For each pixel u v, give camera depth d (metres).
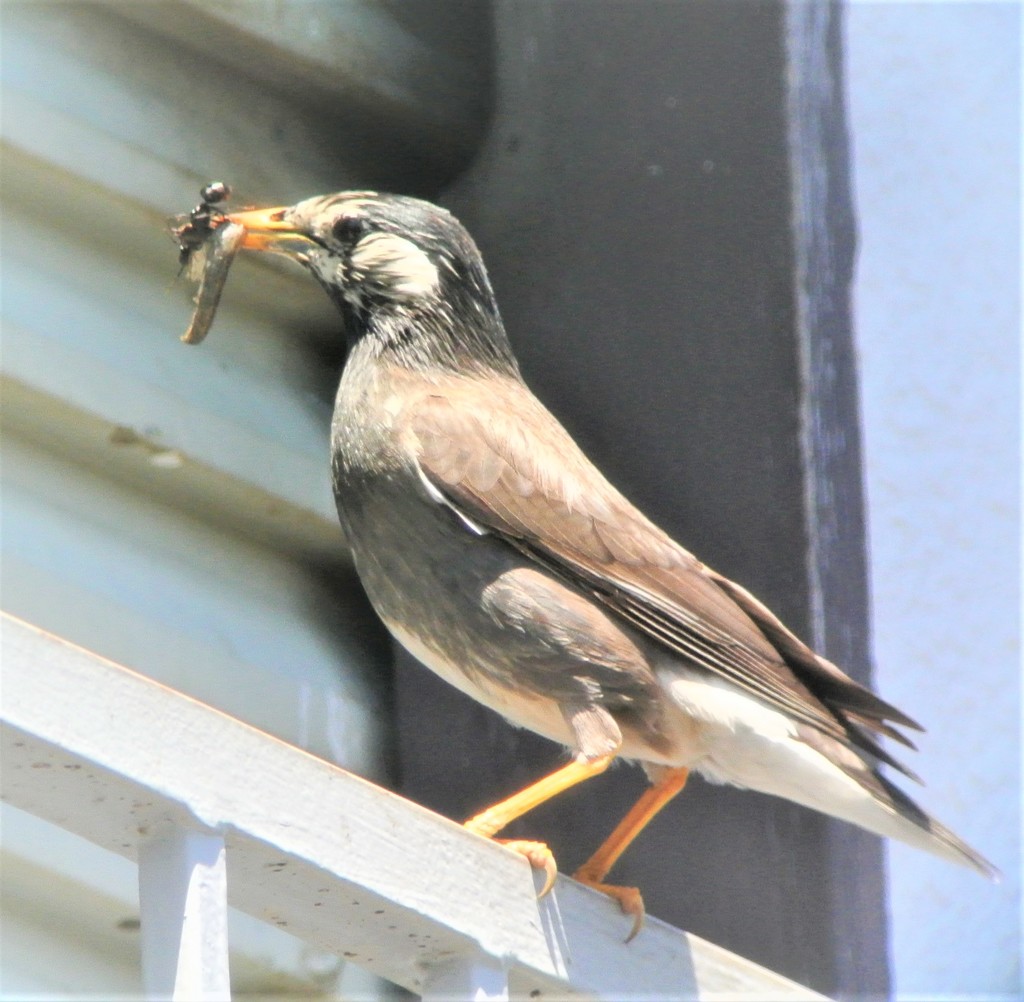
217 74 10.08
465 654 8.99
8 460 8.99
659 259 10.48
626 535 9.15
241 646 9.57
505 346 10.11
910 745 8.96
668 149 10.56
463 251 10.03
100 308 9.37
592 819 10.45
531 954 6.52
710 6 10.59
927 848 8.84
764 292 10.20
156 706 5.59
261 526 9.84
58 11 9.51
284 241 9.90
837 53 10.59
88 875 8.69
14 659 5.32
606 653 8.80
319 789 5.94
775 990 7.26
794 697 8.86
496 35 11.05
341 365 10.48
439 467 9.03
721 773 9.14
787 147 10.28
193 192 9.78
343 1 10.35
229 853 5.77
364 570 9.18
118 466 9.34
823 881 9.98
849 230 10.43
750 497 10.09
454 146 10.93
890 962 10.05
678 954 7.04
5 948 8.42
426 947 6.36
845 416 10.25
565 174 10.80
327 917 6.16
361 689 10.09
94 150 9.42
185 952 5.54
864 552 10.21
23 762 5.38
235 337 10.01
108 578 9.13
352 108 10.50
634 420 10.41
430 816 6.30
